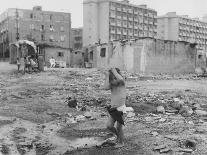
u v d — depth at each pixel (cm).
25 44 4128
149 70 3741
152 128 887
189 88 2098
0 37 8788
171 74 3822
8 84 2223
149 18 10544
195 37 12425
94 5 9381
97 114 1118
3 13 8606
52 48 5697
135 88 2072
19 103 1349
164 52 3888
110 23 9319
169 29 11838
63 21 8731
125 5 9719
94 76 2986
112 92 703
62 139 810
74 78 2777
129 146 716
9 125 958
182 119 1021
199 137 775
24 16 8131
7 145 762
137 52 3791
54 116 1090
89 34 9494
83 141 788
